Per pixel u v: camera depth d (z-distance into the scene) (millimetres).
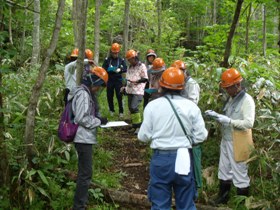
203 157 5328
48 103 5848
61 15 3973
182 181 3246
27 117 4066
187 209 3314
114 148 6129
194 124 3309
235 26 5516
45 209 4086
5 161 3873
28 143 4098
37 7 7465
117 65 7574
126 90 6977
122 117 7789
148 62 7305
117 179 4914
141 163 5582
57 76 6766
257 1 6402
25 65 8078
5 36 3707
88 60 5383
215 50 7574
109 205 4273
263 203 3953
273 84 5289
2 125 3904
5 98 5168
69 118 3834
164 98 3344
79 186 3912
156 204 3285
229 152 4242
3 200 3832
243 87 4176
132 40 14312
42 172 4121
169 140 3248
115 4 13406
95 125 3820
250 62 6309
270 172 4793
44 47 10203
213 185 4738
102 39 14133
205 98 5371
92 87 3916
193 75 5703
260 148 4363
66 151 4578
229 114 4188
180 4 14570
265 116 4441
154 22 13383
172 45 12617
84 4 4219
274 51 7762
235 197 4203
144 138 3373
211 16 15234
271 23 10867
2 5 3582
